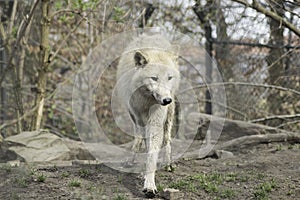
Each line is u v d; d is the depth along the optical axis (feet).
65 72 42.37
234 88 34.32
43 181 18.99
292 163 22.99
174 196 17.44
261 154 25.72
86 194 17.49
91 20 32.01
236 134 30.19
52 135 26.22
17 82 30.91
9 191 17.80
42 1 28.55
